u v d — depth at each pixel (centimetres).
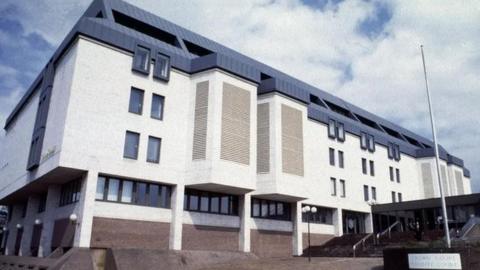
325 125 3606
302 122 2941
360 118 4562
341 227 3484
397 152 4478
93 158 2042
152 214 2245
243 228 2591
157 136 2314
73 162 1970
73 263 1800
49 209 2353
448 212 3153
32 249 2627
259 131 2792
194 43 3052
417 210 3397
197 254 2144
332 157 3616
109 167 2091
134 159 2198
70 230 2056
